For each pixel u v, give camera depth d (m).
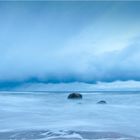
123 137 7.11
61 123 10.08
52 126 9.25
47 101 24.31
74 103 21.77
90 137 7.06
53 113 13.86
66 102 22.86
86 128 8.76
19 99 27.30
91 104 20.23
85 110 15.59
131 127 9.01
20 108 16.98
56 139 6.77
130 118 11.72
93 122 10.37
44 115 13.03
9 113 13.97
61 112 14.42
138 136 7.27
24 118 11.75
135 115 12.99
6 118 11.78
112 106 18.67
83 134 7.53
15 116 12.54
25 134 7.54
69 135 7.35
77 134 7.53
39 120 11.07
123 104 20.28
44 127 8.98
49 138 6.92
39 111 15.11
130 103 21.42
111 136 7.22
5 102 22.86
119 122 10.43
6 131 8.08
